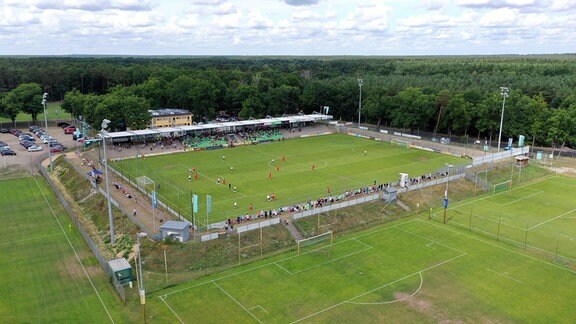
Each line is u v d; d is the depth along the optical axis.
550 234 83.00
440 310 57.62
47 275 65.31
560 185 114.12
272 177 115.69
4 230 81.62
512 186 112.94
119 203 87.38
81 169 115.50
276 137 169.75
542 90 198.12
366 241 79.31
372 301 59.66
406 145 159.62
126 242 74.44
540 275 67.25
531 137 160.38
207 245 72.62
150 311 56.56
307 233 81.31
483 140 173.88
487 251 75.50
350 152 148.25
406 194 99.75
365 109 198.50
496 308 58.19
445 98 174.62
